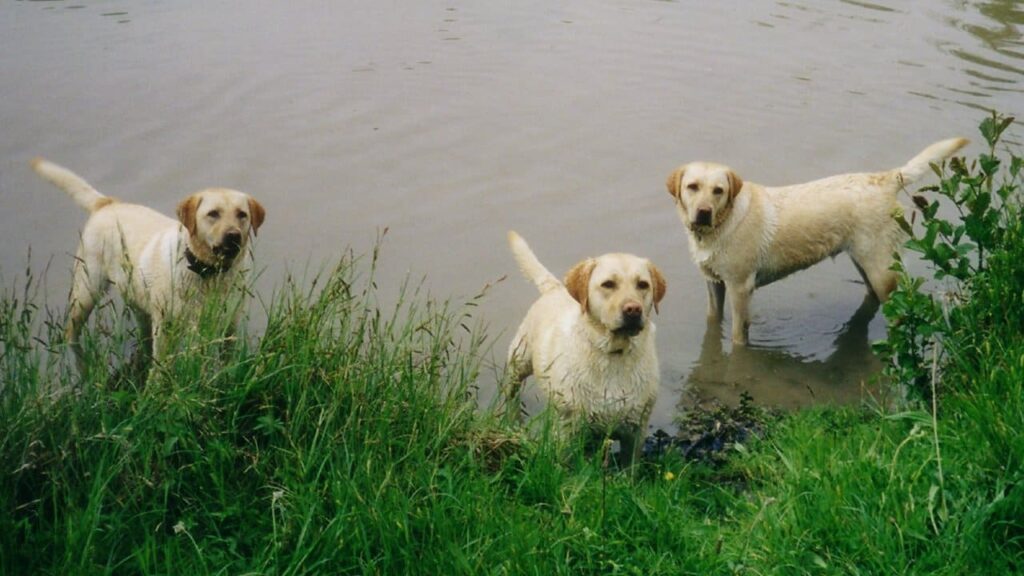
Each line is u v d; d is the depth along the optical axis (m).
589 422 4.55
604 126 6.57
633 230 5.82
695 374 5.14
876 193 5.37
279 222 5.79
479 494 3.99
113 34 7.48
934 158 5.34
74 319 4.85
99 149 6.21
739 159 6.24
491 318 5.27
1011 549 3.83
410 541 3.85
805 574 3.81
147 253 4.96
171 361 4.09
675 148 6.37
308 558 3.82
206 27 7.68
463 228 5.79
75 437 3.90
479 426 4.27
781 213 5.32
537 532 3.87
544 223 5.84
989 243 4.45
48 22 7.61
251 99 6.75
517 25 7.86
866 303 5.55
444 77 7.09
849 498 3.96
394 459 4.05
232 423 4.01
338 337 4.24
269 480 3.96
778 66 7.20
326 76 7.05
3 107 6.53
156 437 3.96
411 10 8.12
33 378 3.97
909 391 4.43
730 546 3.92
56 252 5.51
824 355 5.24
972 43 7.41
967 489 3.91
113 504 3.86
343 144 6.38
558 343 4.61
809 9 8.23
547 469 4.10
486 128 6.55
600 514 3.95
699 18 7.99
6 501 3.83
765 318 5.48
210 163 6.15
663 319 5.45
